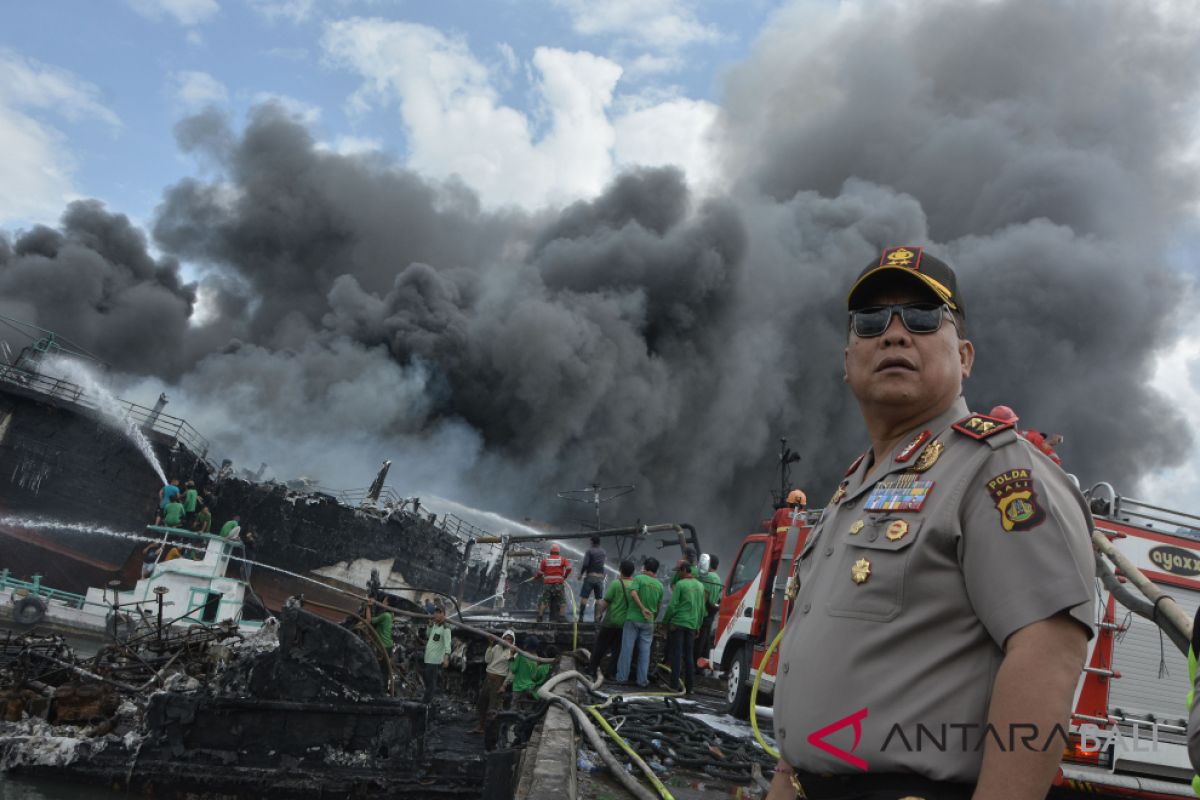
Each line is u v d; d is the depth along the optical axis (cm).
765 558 1008
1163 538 606
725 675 1084
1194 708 125
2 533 2700
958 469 142
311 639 1019
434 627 1308
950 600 133
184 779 956
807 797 149
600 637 1192
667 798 503
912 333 162
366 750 994
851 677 138
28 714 1055
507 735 1045
